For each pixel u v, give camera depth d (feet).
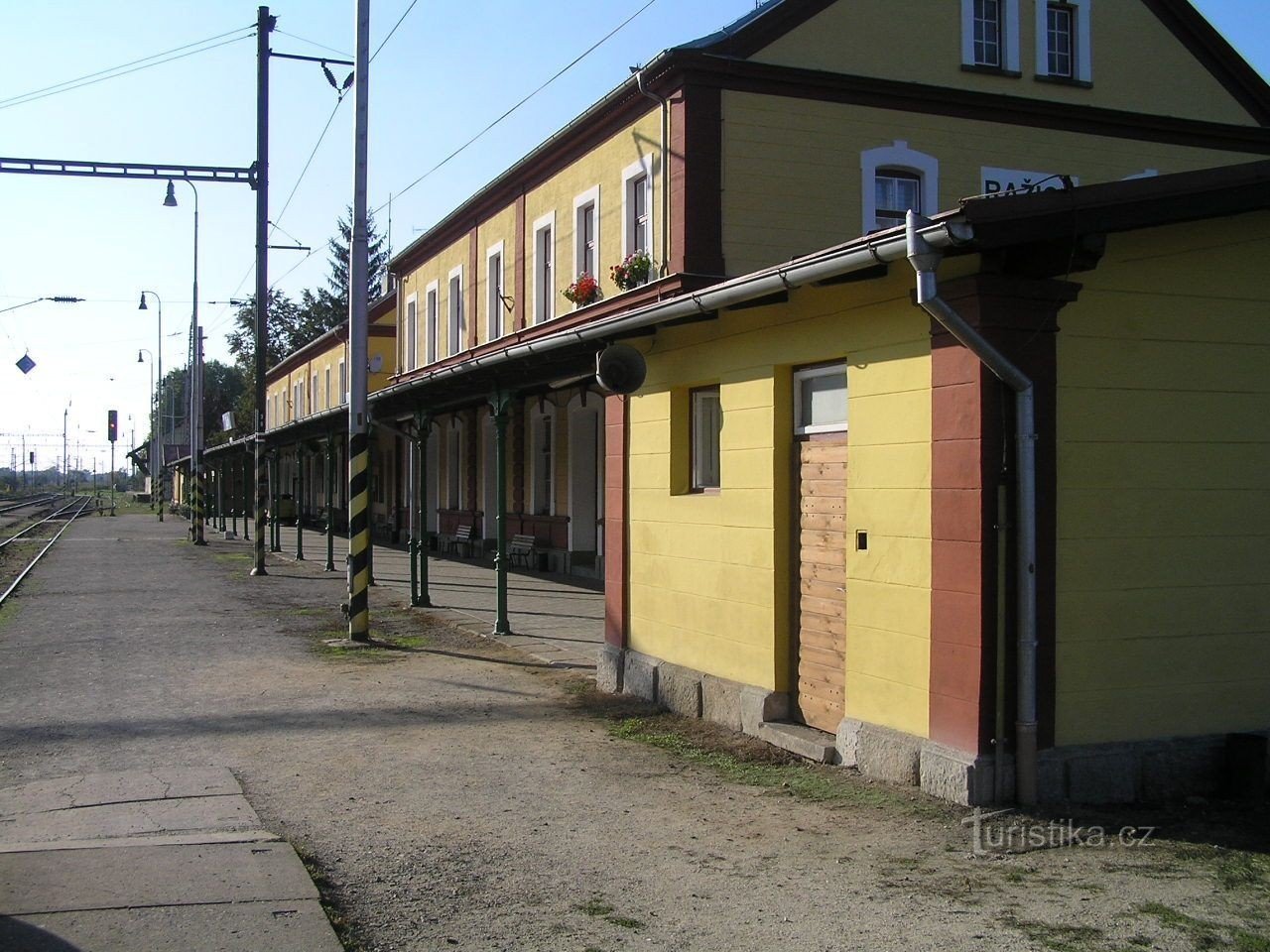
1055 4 57.41
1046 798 20.43
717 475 30.27
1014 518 20.27
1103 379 21.22
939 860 17.89
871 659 22.91
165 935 14.56
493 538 85.51
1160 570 21.62
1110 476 21.24
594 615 51.47
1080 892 16.46
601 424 69.56
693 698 28.96
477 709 30.48
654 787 22.56
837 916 15.66
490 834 19.58
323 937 14.57
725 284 24.27
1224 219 22.31
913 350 21.76
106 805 21.17
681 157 49.14
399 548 101.86
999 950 14.47
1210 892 16.44
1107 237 21.22
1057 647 20.74
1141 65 59.00
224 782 22.93
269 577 73.26
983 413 20.12
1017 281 20.16
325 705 31.04
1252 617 22.41
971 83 54.65
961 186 53.93
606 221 57.62
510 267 72.79
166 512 204.33
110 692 32.94
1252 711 22.35
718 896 16.48
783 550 26.16
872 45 52.54
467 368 40.86
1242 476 22.43
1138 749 21.08
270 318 243.60
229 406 310.65
